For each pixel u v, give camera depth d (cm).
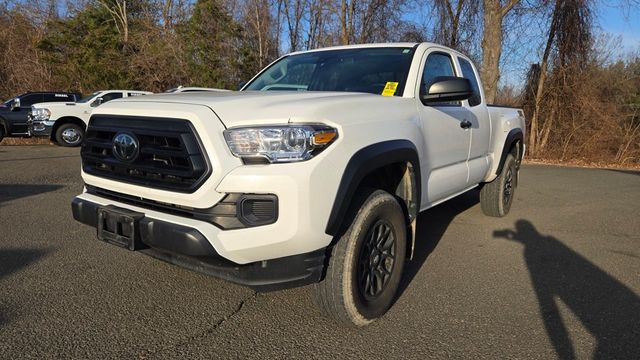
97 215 298
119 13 2491
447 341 296
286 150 250
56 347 277
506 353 284
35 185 770
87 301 338
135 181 286
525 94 1712
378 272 319
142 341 287
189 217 264
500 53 1560
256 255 252
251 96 296
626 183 1010
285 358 274
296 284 268
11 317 311
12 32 2500
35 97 1595
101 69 2219
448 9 1811
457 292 374
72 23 2412
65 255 430
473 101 494
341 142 270
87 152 322
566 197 807
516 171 663
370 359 274
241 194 250
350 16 2339
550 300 361
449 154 421
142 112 283
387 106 328
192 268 276
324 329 308
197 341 289
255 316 323
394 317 328
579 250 489
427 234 543
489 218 627
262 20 2542
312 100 284
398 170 349
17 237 480
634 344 295
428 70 410
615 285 393
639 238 539
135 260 421
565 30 1555
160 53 2177
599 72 1617
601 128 1577
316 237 259
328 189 260
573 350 288
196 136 255
